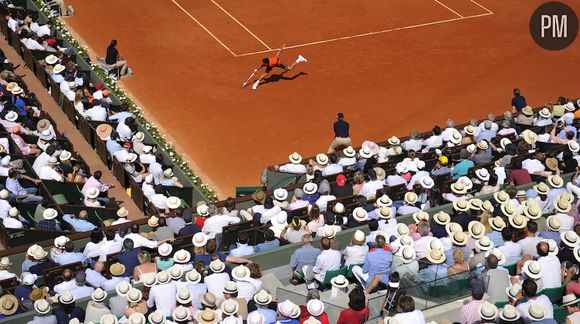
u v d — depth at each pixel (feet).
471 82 143.33
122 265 73.51
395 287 68.13
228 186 114.73
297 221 82.89
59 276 75.36
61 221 92.27
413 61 148.56
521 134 113.50
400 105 135.64
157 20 156.04
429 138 111.34
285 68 139.54
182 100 133.39
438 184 96.07
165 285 69.31
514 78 145.48
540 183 87.92
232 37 152.15
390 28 158.51
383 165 101.14
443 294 70.64
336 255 74.74
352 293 63.10
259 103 133.69
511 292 64.95
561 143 108.58
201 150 121.70
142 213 102.01
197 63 143.64
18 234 87.66
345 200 89.61
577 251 73.10
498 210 82.43
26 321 68.03
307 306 64.69
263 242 85.40
